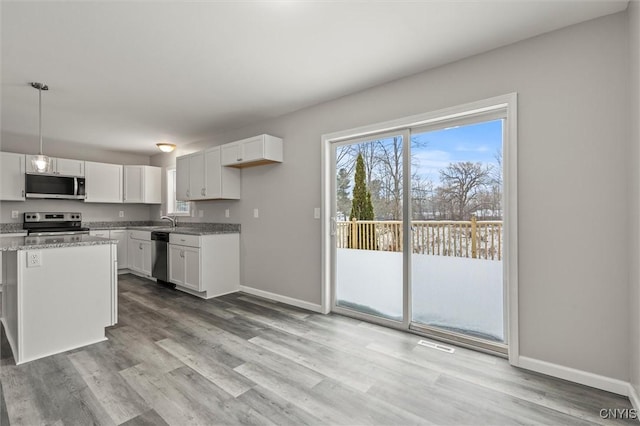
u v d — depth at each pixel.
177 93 3.10
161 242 4.53
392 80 2.80
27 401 1.77
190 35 2.10
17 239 2.77
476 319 2.52
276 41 2.18
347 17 1.91
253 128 4.09
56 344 2.39
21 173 4.52
